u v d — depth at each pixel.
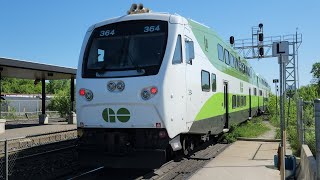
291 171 8.90
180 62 9.66
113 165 9.20
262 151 13.25
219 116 14.09
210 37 13.33
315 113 5.49
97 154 9.34
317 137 5.43
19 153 13.74
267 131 20.77
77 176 9.66
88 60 9.82
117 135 9.20
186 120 10.02
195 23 11.74
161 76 9.04
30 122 34.16
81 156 9.51
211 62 13.10
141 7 10.57
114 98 9.18
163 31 9.57
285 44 9.58
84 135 9.55
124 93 9.12
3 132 22.28
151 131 9.00
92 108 9.40
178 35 9.67
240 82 19.69
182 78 9.72
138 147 9.08
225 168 10.17
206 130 12.20
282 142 9.12
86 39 10.14
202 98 11.65
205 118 11.98
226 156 12.23
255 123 22.81
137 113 9.02
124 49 9.60
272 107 32.59
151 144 9.00
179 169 10.45
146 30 9.68
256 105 28.59
